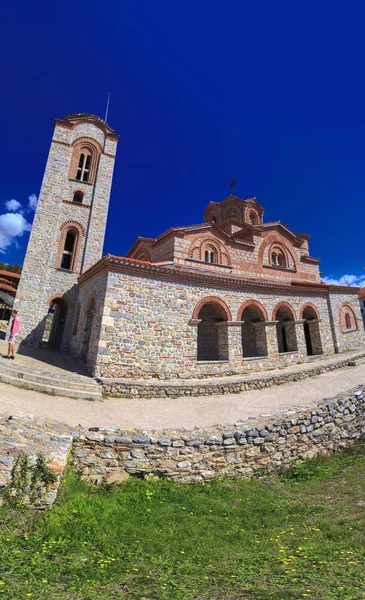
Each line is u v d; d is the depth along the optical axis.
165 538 5.23
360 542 4.79
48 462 5.91
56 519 5.19
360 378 15.80
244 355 22.33
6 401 9.49
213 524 5.91
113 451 7.47
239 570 4.08
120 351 14.26
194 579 3.83
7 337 20.50
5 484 5.35
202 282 17.61
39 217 22.56
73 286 22.42
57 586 3.40
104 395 12.80
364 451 9.98
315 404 11.12
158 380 14.83
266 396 14.20
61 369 14.77
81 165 26.00
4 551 4.09
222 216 31.14
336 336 23.81
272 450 9.02
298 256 27.06
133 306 15.05
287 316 23.31
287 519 6.15
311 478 8.48
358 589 3.19
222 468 8.19
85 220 23.94
